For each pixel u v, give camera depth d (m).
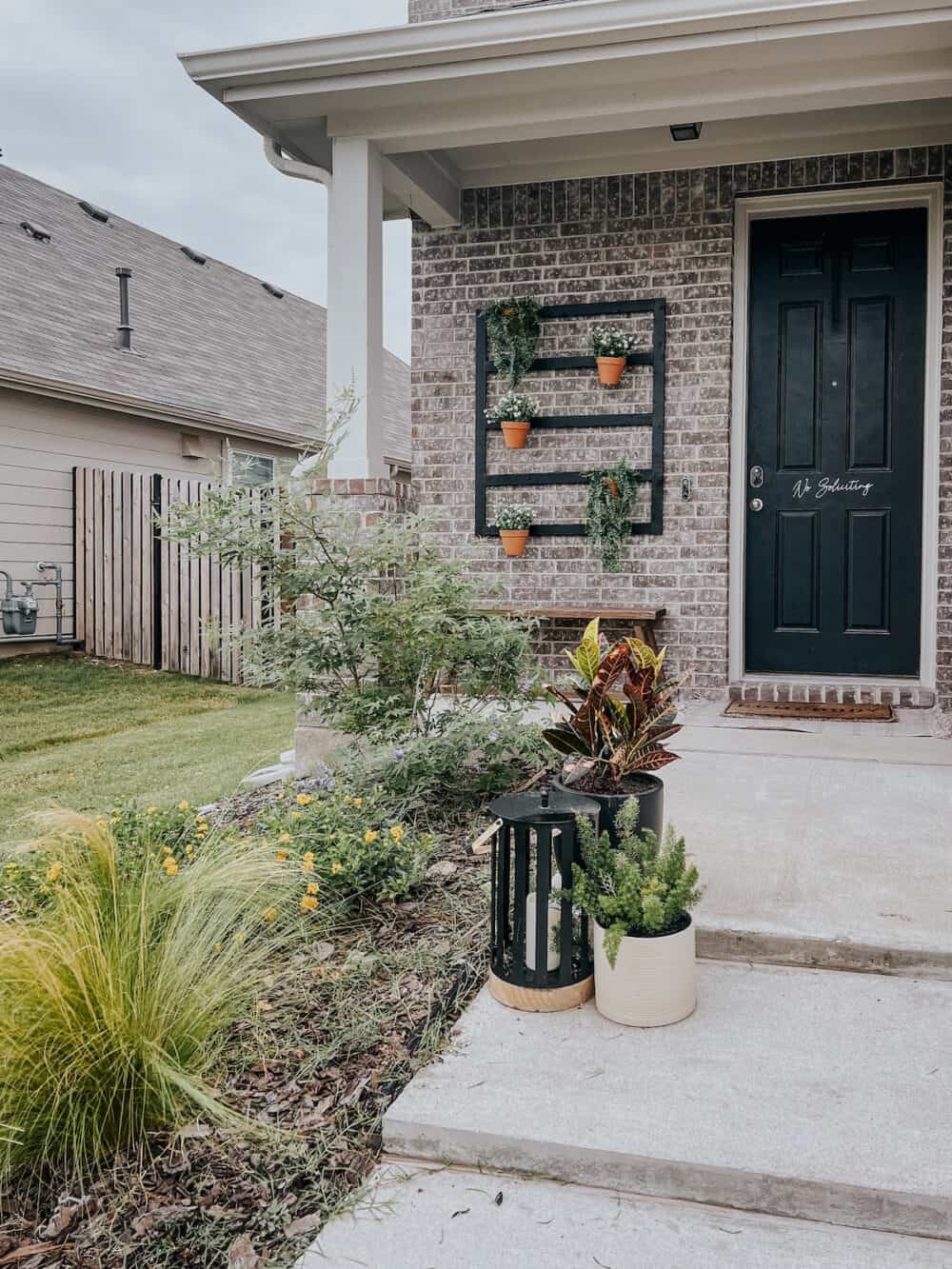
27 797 5.18
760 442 5.90
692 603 5.94
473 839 3.78
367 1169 2.07
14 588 9.40
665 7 4.18
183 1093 2.24
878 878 3.04
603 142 5.75
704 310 5.84
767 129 5.50
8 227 12.29
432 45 4.46
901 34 4.17
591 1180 1.98
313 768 4.93
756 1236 1.85
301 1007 2.64
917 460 5.66
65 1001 2.16
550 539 6.17
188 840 3.53
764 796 3.88
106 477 9.75
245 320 15.64
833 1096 2.11
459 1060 2.29
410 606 4.25
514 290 6.14
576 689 3.27
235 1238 1.90
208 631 4.70
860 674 5.83
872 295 5.69
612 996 2.44
